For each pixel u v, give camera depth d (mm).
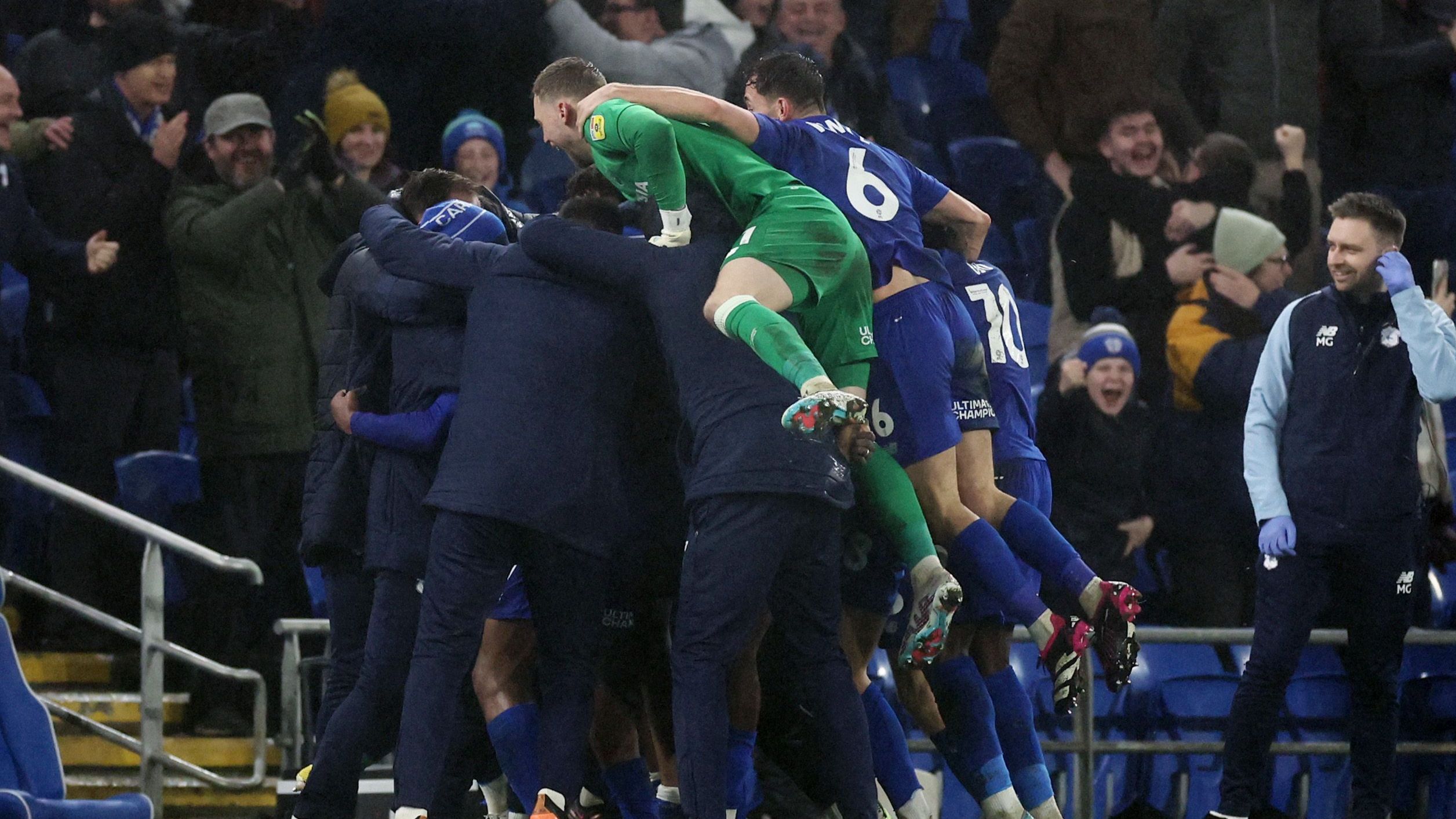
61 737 22141
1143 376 26531
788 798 20203
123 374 23656
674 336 13703
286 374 23359
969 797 22328
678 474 15445
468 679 16250
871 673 22656
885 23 32219
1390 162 31156
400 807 13711
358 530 16359
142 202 23625
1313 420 19281
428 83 27359
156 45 24734
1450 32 31172
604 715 16047
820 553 13461
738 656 13734
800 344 12688
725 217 14203
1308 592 19062
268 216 23219
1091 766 21359
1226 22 29609
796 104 15227
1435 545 21875
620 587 15492
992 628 16188
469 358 14523
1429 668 24234
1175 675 24266
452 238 15164
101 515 20531
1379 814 19547
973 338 15391
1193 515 25047
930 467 14695
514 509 13867
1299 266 29266
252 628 23219
